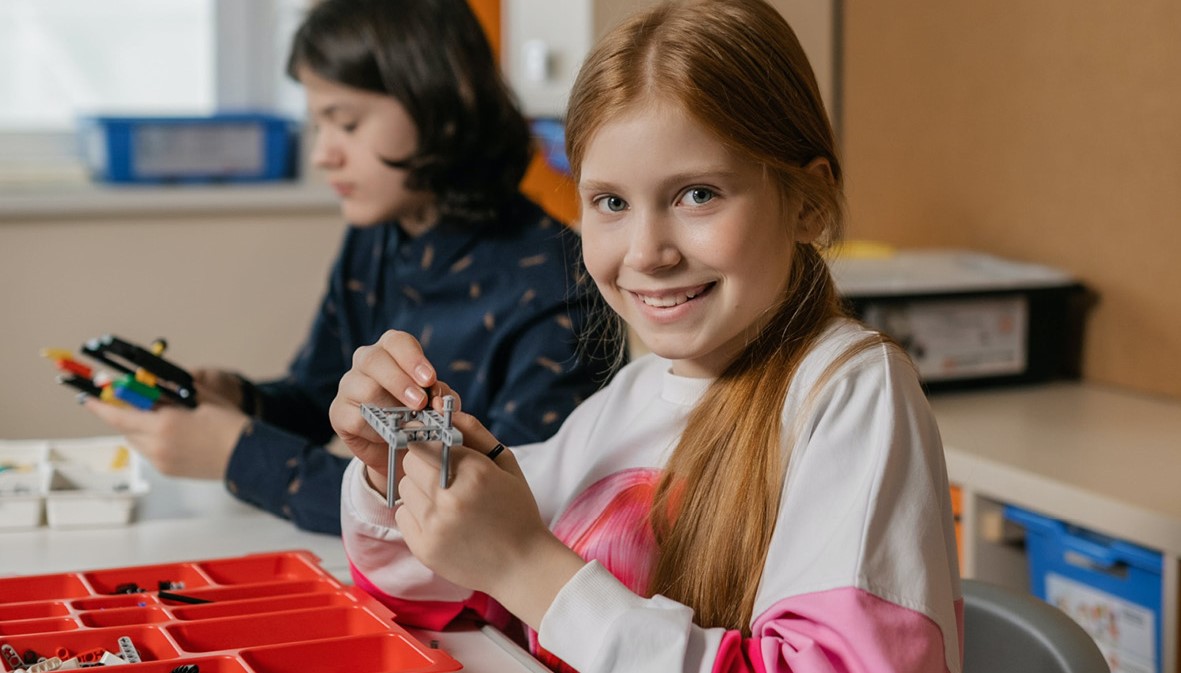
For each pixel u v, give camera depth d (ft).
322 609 2.89
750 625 2.67
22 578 3.11
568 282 4.67
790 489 2.62
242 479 4.12
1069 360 6.26
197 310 8.33
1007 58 6.45
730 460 2.82
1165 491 4.26
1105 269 6.04
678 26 2.72
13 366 7.92
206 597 3.05
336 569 3.59
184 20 8.94
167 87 8.99
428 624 3.09
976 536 4.78
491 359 4.67
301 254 8.54
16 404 7.95
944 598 2.45
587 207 2.83
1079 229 6.15
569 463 3.40
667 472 2.97
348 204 4.97
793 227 2.83
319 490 3.99
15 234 7.81
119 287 8.11
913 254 6.56
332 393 5.54
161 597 3.01
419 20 4.73
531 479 3.42
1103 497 4.20
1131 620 4.31
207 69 9.06
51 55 8.69
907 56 7.06
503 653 2.91
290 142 8.86
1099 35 5.95
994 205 6.61
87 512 4.02
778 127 2.73
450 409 2.53
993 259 6.33
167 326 8.27
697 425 2.94
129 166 8.29
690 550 2.84
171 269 8.22
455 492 2.63
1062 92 6.17
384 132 4.78
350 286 5.46
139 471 4.42
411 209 4.97
